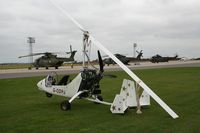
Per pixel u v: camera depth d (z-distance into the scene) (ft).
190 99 35.32
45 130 21.57
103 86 50.93
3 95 40.83
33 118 25.68
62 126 22.74
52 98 37.81
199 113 27.17
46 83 33.22
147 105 30.71
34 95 40.73
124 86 28.09
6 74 86.02
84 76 30.22
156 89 45.27
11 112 28.48
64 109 29.40
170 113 21.42
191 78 64.03
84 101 35.29
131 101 28.91
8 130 21.65
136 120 24.59
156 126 22.39
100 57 29.66
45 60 125.39
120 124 23.18
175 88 46.34
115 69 111.14
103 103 31.19
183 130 21.13
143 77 68.28
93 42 26.78
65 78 32.40
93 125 22.95
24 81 60.54
